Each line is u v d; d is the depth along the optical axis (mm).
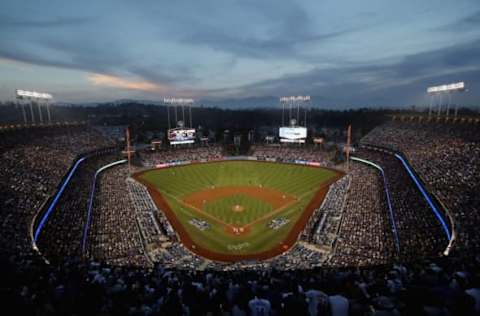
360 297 8742
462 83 71000
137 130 139500
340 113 156375
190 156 97938
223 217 50344
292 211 52594
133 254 34500
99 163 76438
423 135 72188
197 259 36094
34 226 34406
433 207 40438
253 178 76750
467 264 14062
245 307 8234
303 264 32781
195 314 9172
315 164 88688
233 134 129375
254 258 36656
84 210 44125
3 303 8602
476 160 48438
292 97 102125
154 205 52562
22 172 47219
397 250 32688
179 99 104688
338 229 40750
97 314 9406
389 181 57000
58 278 15141
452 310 6590
